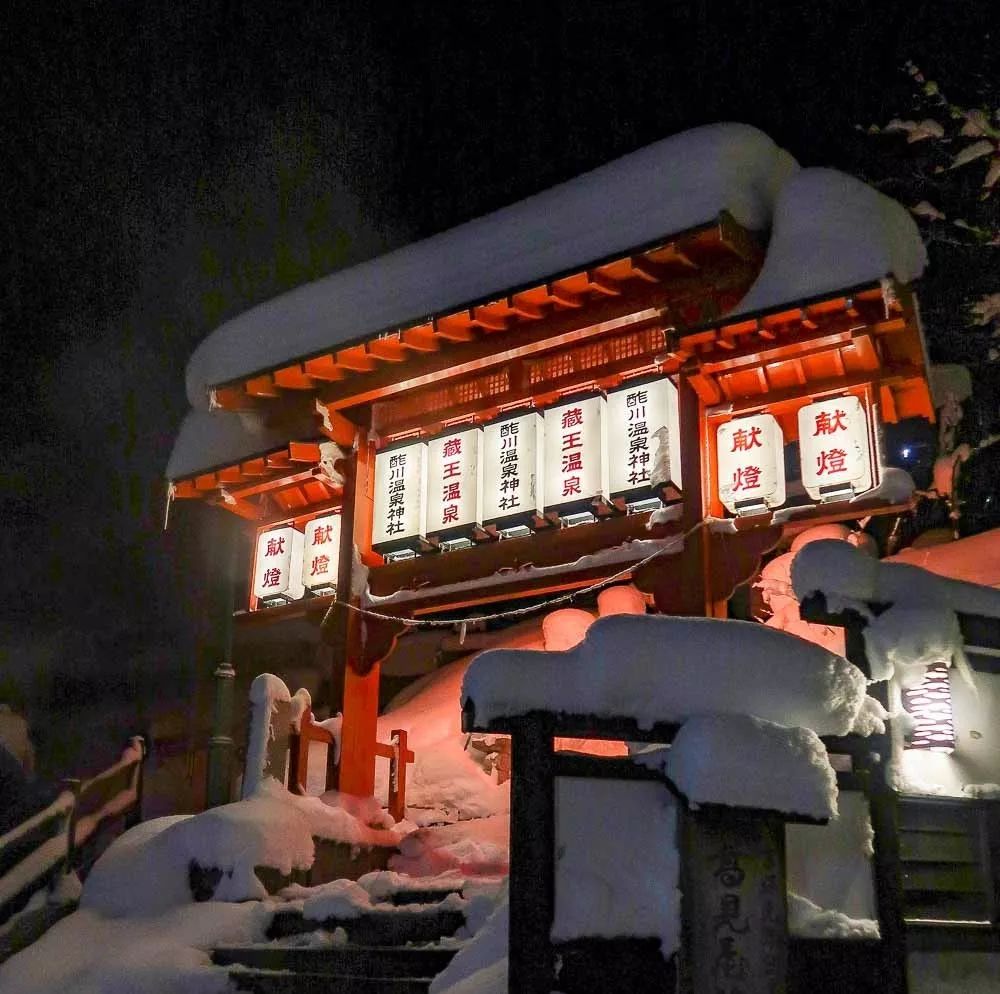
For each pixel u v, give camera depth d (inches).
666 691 242.1
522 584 484.7
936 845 271.7
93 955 382.0
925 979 256.1
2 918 409.4
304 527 606.2
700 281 466.6
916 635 266.2
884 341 435.8
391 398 565.6
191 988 347.3
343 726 520.4
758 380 455.2
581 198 488.7
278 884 416.8
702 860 227.9
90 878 432.5
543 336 502.6
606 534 471.2
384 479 550.0
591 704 242.8
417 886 397.4
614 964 230.8
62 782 450.9
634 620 245.4
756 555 431.8
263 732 461.7
